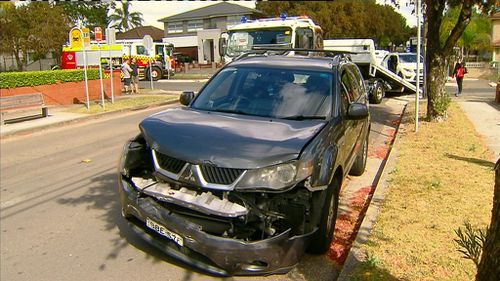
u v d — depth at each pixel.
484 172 6.96
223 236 3.84
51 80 17.91
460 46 42.78
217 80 5.80
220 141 4.09
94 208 6.12
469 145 9.03
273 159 3.86
